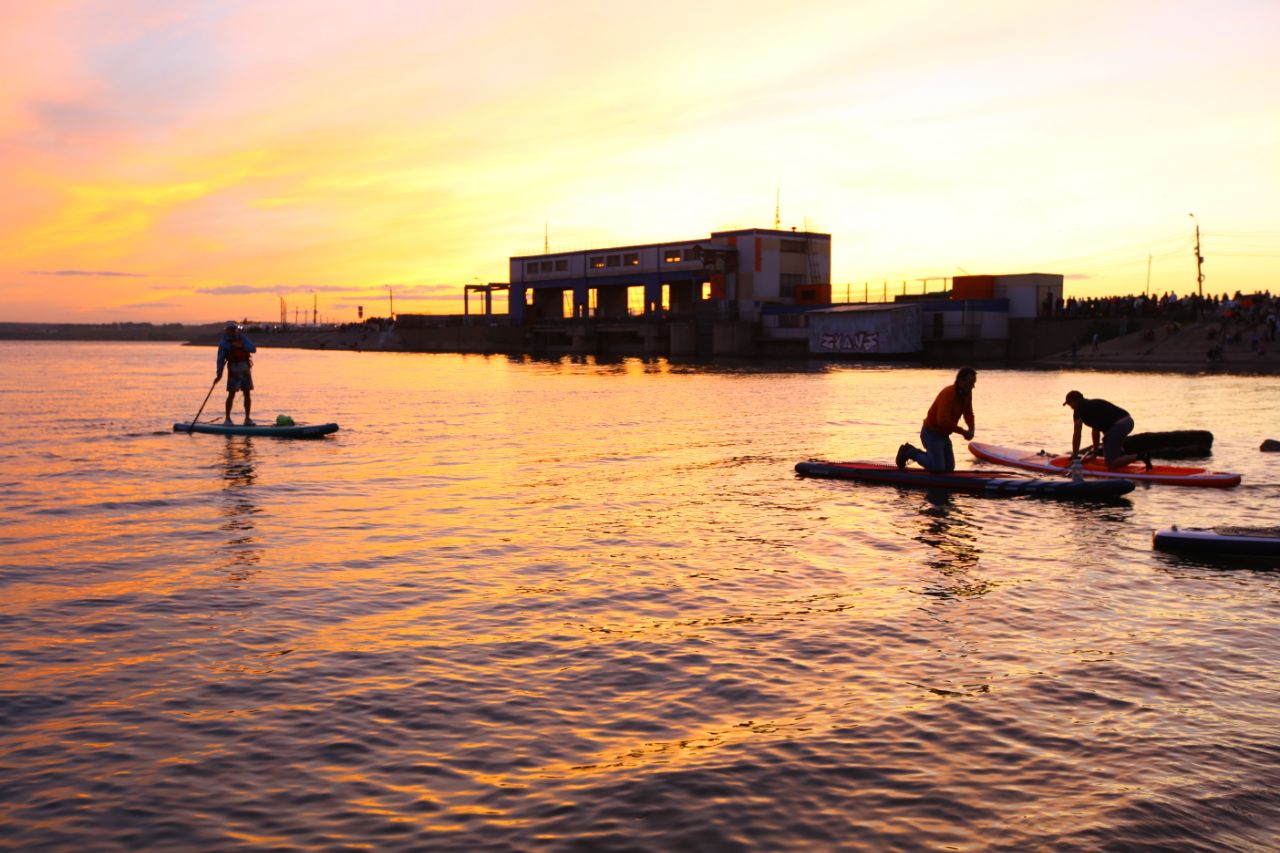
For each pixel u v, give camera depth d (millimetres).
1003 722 5641
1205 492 14227
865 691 6148
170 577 9148
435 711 5867
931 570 9422
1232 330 65375
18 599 8352
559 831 4441
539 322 115000
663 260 97688
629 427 24641
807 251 95500
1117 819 4516
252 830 4473
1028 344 79125
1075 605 8156
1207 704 5918
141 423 25734
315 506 13086
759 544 10648
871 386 43969
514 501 13516
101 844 4355
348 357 115438
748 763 5121
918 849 4262
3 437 21828
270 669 6625
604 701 6016
